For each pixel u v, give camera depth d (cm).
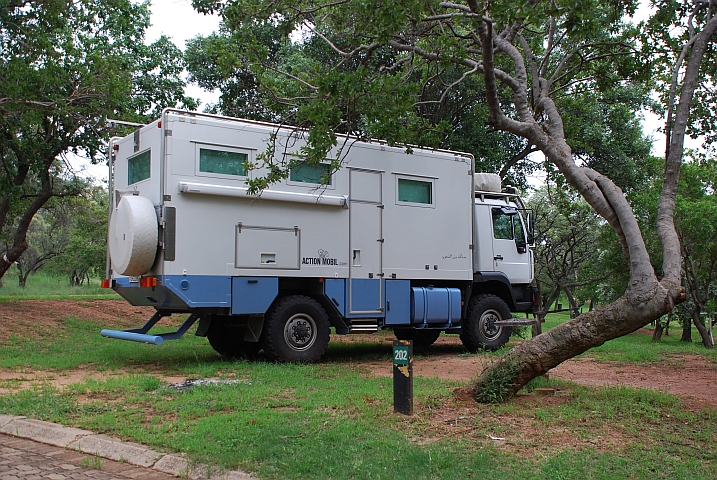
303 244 1144
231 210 1075
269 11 948
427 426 632
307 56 2016
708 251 1734
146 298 1090
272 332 1112
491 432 613
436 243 1309
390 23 828
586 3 752
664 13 1017
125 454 564
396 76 905
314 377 972
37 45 1623
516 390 755
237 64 977
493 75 833
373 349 1430
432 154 1318
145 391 830
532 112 994
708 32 814
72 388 839
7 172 1792
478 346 1377
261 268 1098
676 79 808
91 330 1630
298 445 554
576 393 796
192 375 987
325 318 1167
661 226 751
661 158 1845
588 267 2322
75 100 1662
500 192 1496
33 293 3497
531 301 1491
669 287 697
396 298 1252
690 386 917
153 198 1043
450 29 972
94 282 5147
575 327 730
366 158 1224
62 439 619
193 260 1034
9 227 2891
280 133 1123
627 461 527
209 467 507
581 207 2073
